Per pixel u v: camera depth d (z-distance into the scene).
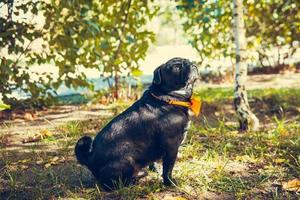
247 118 2.62
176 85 1.89
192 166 2.12
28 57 3.30
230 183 1.93
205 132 2.58
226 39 4.52
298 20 4.62
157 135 1.88
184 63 1.88
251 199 1.81
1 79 3.11
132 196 1.82
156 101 1.90
